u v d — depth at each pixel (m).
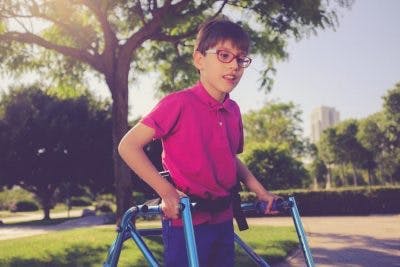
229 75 2.10
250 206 2.42
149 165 1.96
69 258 9.16
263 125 58.50
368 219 19.69
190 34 14.36
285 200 2.34
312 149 63.00
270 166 31.05
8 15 13.44
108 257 2.23
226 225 2.23
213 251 2.22
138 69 18.14
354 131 77.12
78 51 14.02
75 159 37.19
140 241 2.26
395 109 55.22
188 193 2.14
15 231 26.00
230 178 2.22
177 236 2.07
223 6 14.09
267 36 15.49
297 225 2.28
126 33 17.34
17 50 15.77
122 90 13.99
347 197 24.59
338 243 11.23
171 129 2.12
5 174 36.75
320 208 24.81
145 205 2.14
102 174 38.38
